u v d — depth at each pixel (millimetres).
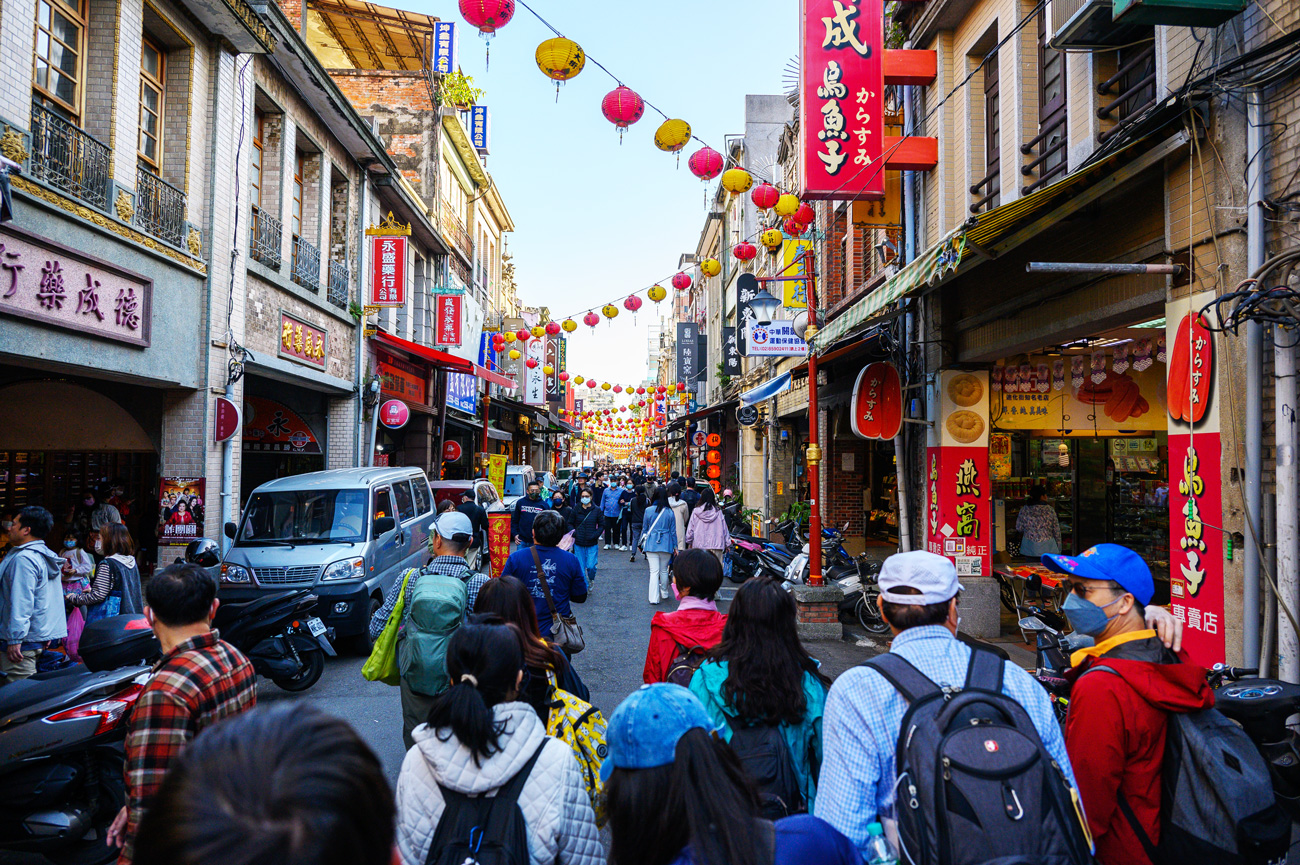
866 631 9383
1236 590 4781
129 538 7113
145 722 2469
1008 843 1701
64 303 7586
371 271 16859
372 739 5797
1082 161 6719
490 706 2354
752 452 25062
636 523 17516
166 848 738
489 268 32531
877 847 1946
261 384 14117
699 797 1561
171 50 10055
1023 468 11906
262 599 6926
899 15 10578
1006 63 8320
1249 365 4664
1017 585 8797
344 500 9109
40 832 4078
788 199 9781
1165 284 5492
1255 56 4453
